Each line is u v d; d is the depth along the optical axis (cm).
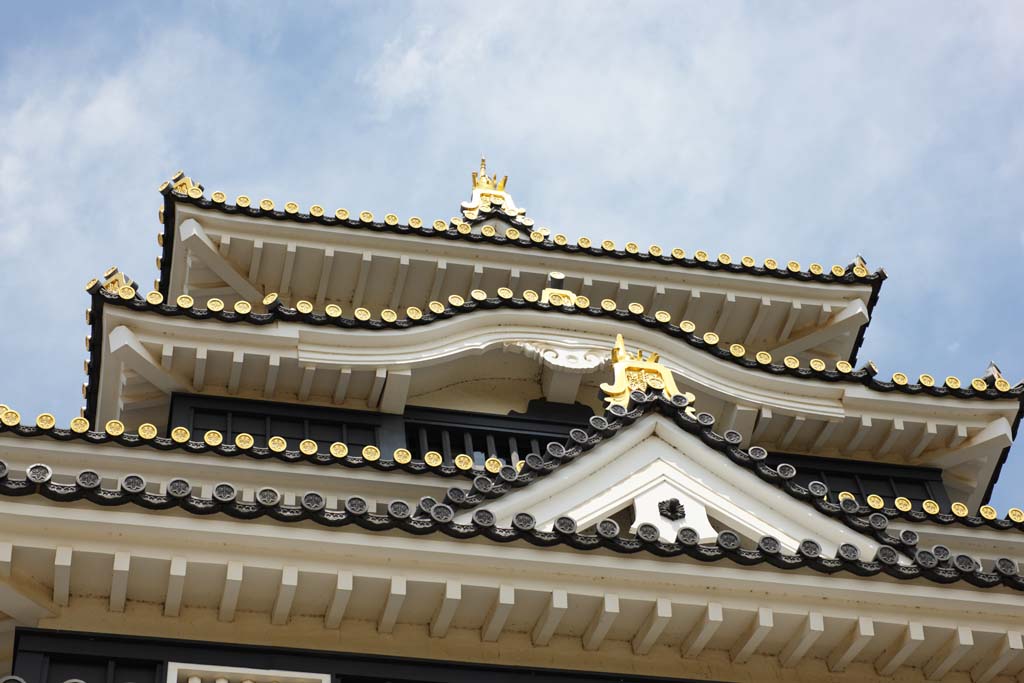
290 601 1450
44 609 1420
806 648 1543
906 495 2288
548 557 1474
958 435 2267
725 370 2234
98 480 1403
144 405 2102
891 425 2256
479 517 1471
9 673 1461
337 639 1484
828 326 2520
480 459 2200
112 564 1409
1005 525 1975
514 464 2177
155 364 2062
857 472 2289
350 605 1477
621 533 1633
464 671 1496
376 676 1471
